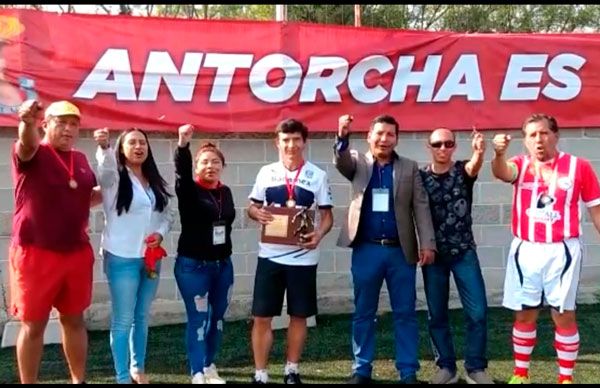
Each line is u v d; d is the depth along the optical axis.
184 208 4.75
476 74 6.64
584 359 5.39
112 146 6.24
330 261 6.68
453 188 4.83
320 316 6.62
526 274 4.60
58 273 4.29
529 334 4.76
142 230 4.65
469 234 4.87
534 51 6.69
